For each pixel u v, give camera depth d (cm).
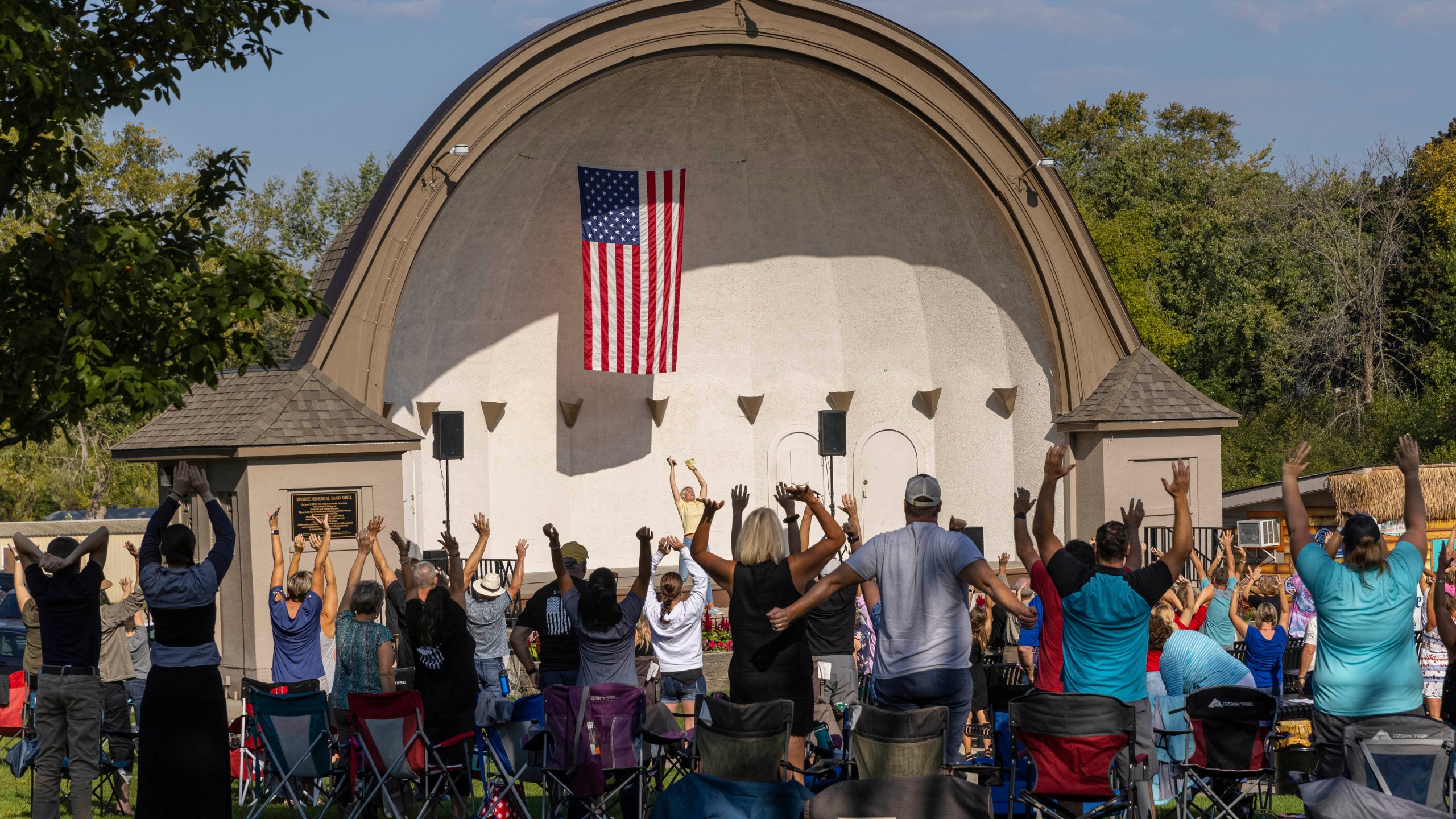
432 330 2188
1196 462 2194
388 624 1456
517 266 2294
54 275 1030
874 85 2089
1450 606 1206
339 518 1822
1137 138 5788
